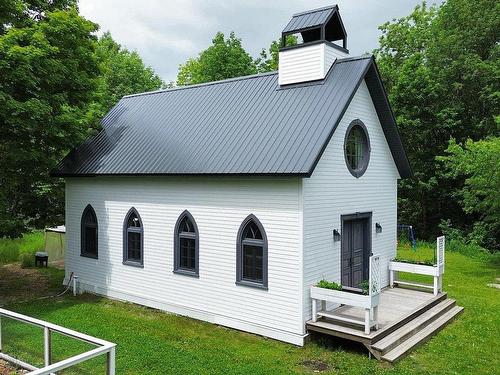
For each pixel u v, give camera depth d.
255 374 9.91
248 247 12.85
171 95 18.41
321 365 10.48
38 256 22.20
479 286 18.20
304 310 11.76
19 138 16.44
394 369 10.18
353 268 14.50
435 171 31.25
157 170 14.18
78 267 17.72
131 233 16.00
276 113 13.75
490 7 31.91
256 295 12.55
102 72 19.41
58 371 8.27
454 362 10.64
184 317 14.12
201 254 13.81
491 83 30.17
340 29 15.34
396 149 16.41
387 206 16.48
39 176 17.91
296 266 11.74
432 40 34.31
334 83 13.69
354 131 14.61
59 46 16.69
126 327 13.08
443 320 13.37
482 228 27.70
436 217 33.62
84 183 17.33
